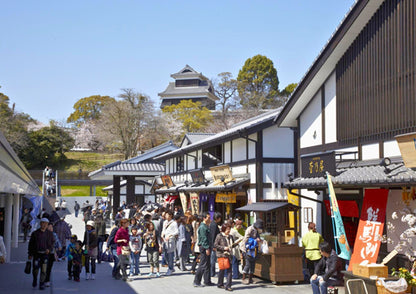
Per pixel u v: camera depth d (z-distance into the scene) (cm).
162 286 1232
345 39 1266
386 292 830
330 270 944
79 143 9606
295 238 1255
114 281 1320
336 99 1355
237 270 1352
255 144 2053
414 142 876
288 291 1139
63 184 6950
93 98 10850
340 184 1105
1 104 7231
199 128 7844
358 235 1109
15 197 2300
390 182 945
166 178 3350
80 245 1339
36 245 1204
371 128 1188
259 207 1324
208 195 2592
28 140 7844
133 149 7700
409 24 1055
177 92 10844
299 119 1602
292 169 2056
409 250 976
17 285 1260
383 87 1143
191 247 1616
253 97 8488
